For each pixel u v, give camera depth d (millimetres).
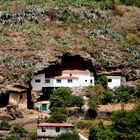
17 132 187375
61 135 178125
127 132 183125
